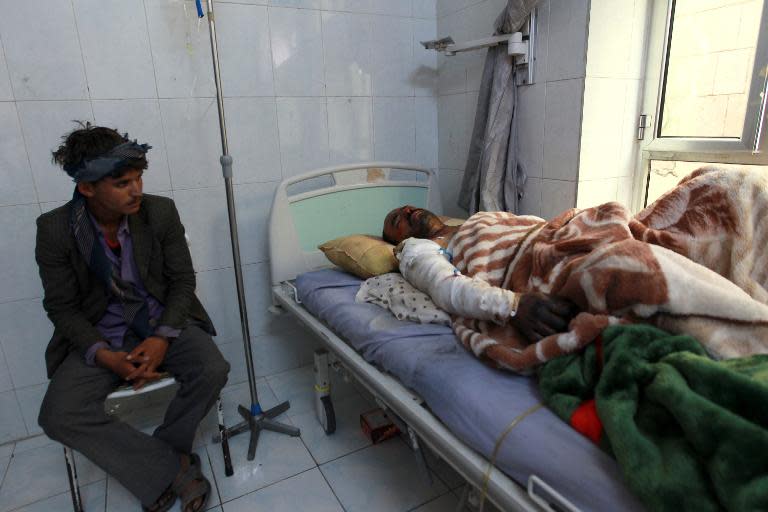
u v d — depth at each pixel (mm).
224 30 1942
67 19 1717
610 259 1029
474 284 1260
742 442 665
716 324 930
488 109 2006
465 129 2297
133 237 1513
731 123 1605
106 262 1482
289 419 1980
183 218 2023
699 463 713
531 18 1829
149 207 1555
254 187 2123
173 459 1526
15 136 1722
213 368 1523
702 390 776
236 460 1743
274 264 1992
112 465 1437
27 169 1757
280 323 2328
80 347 1453
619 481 758
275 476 1658
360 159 2326
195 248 2068
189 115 1951
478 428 946
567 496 792
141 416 2062
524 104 1942
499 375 1068
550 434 867
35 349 1902
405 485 1593
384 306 1486
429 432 1059
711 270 1085
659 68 1774
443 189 2498
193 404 1529
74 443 1399
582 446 831
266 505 1531
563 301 1137
